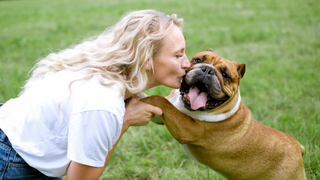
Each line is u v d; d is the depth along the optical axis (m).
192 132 2.72
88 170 1.99
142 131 4.65
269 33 10.12
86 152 1.89
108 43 2.22
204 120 2.83
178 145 4.24
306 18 11.91
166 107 2.61
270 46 8.84
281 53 8.26
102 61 2.12
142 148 4.29
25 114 2.04
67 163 2.06
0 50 8.75
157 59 2.21
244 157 2.98
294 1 16.92
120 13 14.61
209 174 3.63
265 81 6.29
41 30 11.35
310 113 4.88
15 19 13.88
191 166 3.80
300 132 4.05
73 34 10.45
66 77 2.08
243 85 6.14
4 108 2.20
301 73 6.55
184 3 17.88
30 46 9.05
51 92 2.04
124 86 2.13
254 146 2.97
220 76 2.65
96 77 2.03
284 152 2.99
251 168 3.01
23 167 2.08
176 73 2.33
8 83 5.97
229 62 2.85
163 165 3.87
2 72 6.79
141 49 2.09
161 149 4.30
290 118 4.70
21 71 6.77
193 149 3.05
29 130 2.02
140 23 2.12
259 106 5.18
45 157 2.03
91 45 2.29
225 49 8.79
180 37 2.26
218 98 2.66
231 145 2.93
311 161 3.68
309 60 7.48
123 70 2.19
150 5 17.17
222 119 2.86
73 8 17.45
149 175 3.79
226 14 14.12
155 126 4.70
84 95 1.92
